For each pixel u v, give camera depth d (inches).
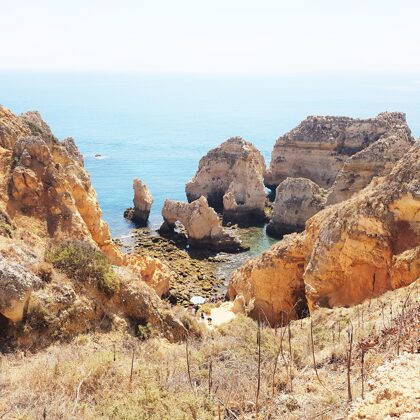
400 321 464.4
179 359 510.6
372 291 905.5
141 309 635.5
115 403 370.3
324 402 356.2
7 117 1251.2
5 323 518.0
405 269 809.5
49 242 839.1
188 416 355.6
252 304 1168.2
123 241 2127.2
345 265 942.4
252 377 427.5
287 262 1149.1
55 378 427.8
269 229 2326.5
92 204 1191.6
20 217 952.3
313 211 2178.9
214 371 451.8
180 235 2204.7
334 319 730.2
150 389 393.7
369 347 454.9
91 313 584.4
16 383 422.0
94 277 618.8
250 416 362.3
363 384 359.6
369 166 2025.1
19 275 525.3
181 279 1699.1
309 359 497.0
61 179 1034.7
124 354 522.3
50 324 540.4
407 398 274.1
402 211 880.9
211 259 1959.9
